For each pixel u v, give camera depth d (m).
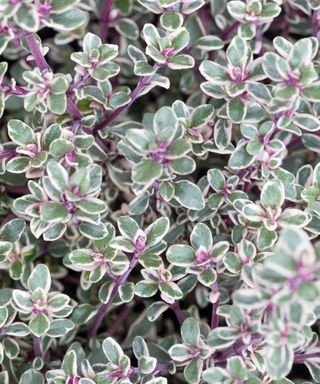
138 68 0.26
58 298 0.25
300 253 0.20
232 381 0.24
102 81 0.26
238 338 0.24
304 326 0.23
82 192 0.24
